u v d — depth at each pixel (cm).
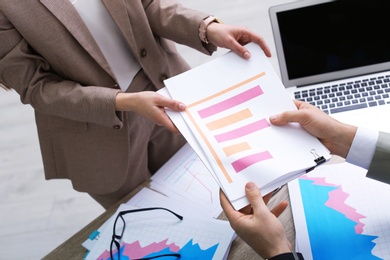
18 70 103
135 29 110
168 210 96
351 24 111
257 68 87
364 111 106
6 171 241
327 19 112
